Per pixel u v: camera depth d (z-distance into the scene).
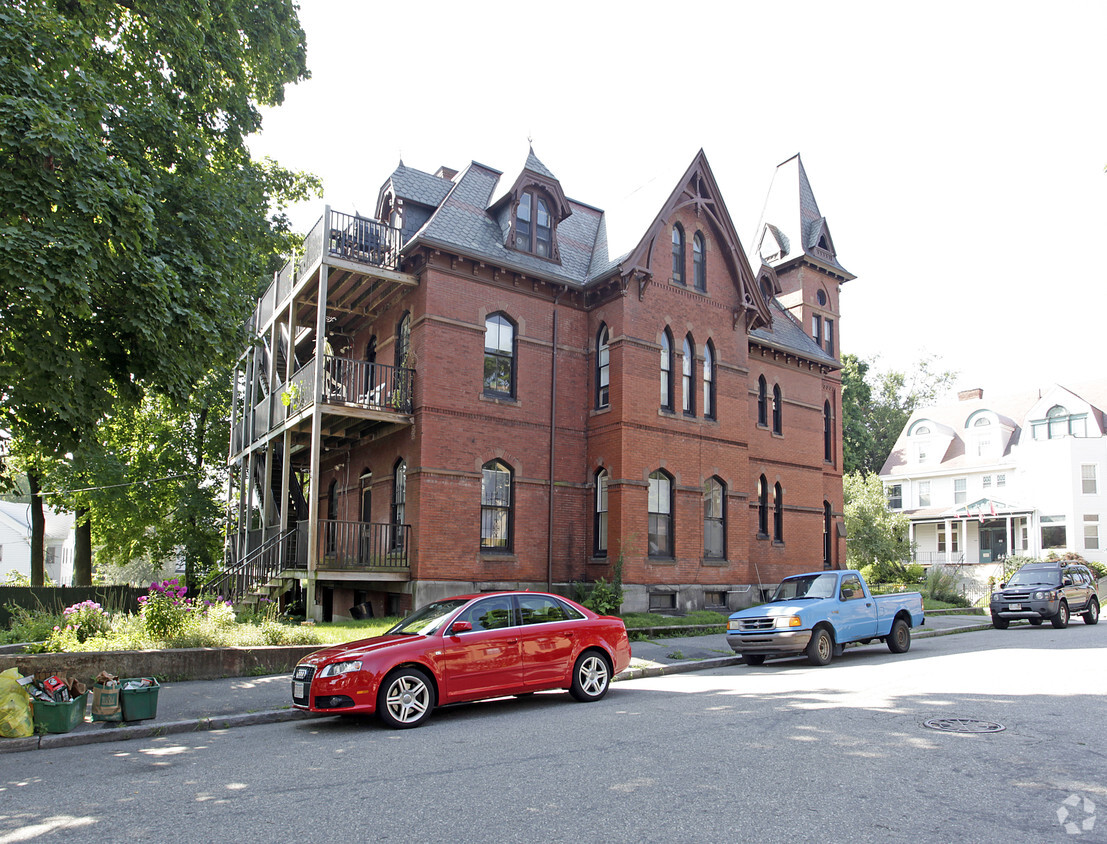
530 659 9.93
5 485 14.45
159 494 30.25
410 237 20.27
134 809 5.78
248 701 10.21
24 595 26.89
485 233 20.11
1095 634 18.95
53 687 8.71
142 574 44.19
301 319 22.55
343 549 19.84
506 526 19.44
